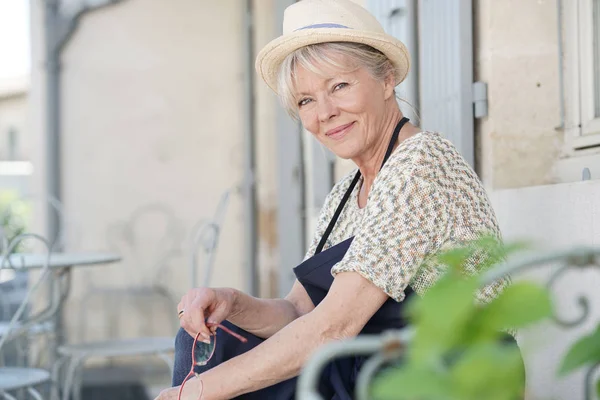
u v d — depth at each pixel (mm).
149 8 5973
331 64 1681
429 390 558
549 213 2088
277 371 1492
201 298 1670
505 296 595
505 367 559
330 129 1738
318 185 4344
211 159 5988
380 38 1677
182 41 5992
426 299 590
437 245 1536
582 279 1895
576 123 2385
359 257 1512
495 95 2482
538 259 729
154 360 5859
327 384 1582
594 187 1886
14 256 3689
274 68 1821
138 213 5945
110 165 5934
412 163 1571
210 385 1505
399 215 1526
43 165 5867
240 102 6000
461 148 2559
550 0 2477
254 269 5824
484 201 1612
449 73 2672
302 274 1712
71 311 5797
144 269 5930
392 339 717
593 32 2311
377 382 591
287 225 5129
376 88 1727
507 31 2482
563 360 683
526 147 2484
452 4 2621
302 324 1504
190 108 5992
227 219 5977
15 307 5871
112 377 5637
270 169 5789
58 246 5609
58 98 5898
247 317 1779
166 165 5973
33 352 5297
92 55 5934
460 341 585
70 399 4883
